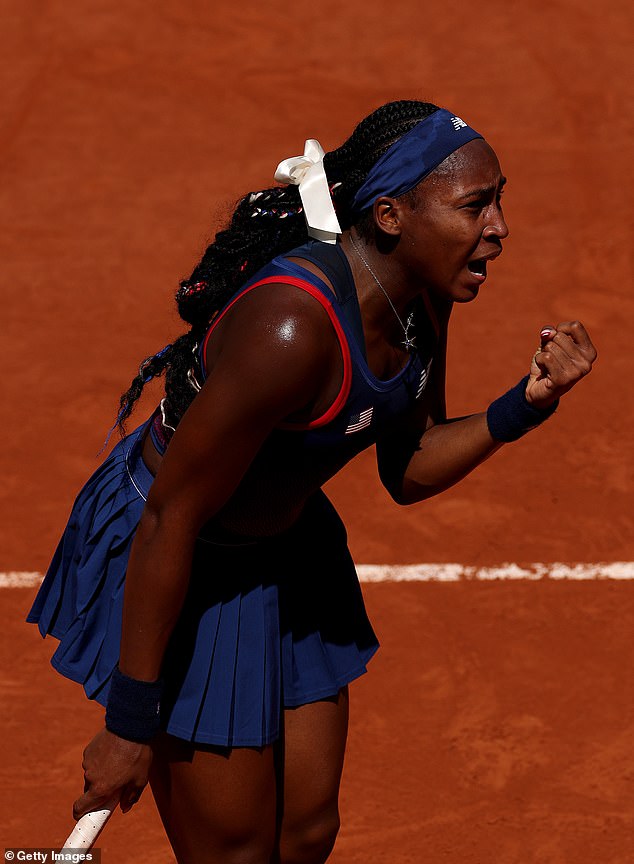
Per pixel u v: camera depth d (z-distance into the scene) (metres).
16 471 25.70
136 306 32.03
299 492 11.27
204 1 49.12
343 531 13.04
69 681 20.11
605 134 40.72
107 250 34.56
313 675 12.29
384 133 10.23
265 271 10.30
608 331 30.91
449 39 46.69
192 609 11.73
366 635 13.03
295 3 49.25
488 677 19.97
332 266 10.29
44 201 36.91
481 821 17.27
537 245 34.72
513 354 30.12
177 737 11.71
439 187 10.07
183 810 12.01
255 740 11.55
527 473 25.44
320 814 12.45
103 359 29.72
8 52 45.50
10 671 20.25
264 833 12.09
